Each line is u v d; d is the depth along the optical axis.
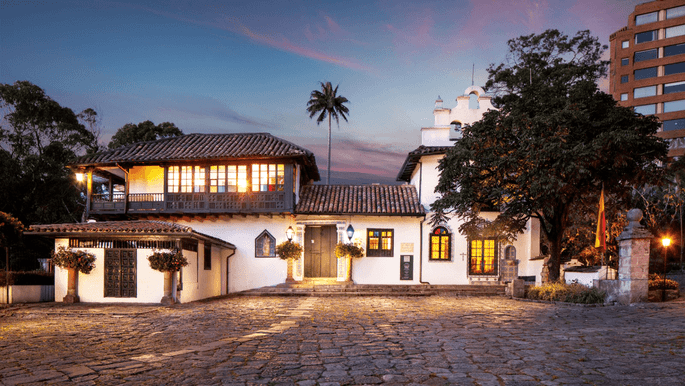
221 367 6.25
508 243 19.92
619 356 6.40
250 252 20.05
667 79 45.88
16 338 8.90
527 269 19.83
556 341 7.69
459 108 22.03
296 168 20.33
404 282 19.84
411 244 20.05
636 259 12.83
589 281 15.42
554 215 16.25
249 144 20.31
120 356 7.12
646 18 47.72
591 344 7.32
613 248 19.33
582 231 20.09
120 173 21.77
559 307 13.02
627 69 48.22
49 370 6.19
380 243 20.16
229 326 10.18
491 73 32.56
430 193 20.42
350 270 19.73
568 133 13.48
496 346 7.41
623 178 14.84
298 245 19.62
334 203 20.38
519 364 6.13
